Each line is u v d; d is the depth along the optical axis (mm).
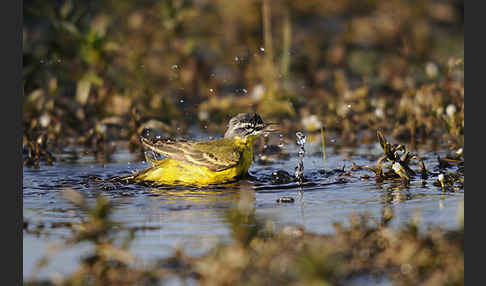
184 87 31047
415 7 38906
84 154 23234
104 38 28562
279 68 32062
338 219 14422
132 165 21344
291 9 38188
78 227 14016
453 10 38875
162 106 28391
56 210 15562
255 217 14750
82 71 28594
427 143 23906
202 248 12492
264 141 24031
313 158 22109
